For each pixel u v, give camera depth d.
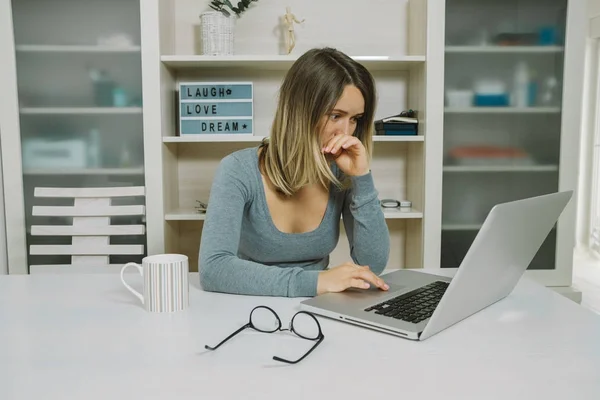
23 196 2.24
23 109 2.22
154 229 2.27
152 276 0.97
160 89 2.24
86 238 2.02
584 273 3.82
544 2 2.28
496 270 0.91
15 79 2.20
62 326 0.90
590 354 0.77
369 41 2.58
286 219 1.38
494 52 2.29
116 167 2.26
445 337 0.84
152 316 0.95
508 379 0.68
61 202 2.25
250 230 1.37
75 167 2.25
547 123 2.34
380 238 1.34
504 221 0.80
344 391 0.65
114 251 2.01
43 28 2.19
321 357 0.75
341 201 1.43
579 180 4.63
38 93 2.22
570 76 2.31
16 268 2.25
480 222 2.36
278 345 0.80
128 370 0.71
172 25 2.49
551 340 0.82
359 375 0.69
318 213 1.40
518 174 2.36
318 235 1.38
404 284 1.13
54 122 2.23
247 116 2.32
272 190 1.36
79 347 0.80
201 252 1.17
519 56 2.30
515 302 1.04
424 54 2.29
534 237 0.99
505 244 0.87
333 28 2.57
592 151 4.55
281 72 2.58
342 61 1.26
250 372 0.70
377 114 2.62
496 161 2.35
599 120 4.48
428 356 0.76
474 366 0.72
